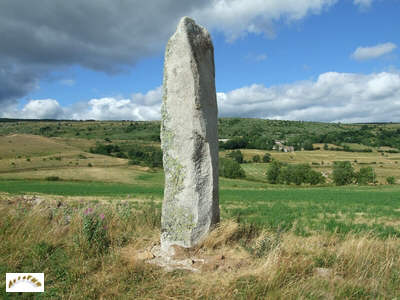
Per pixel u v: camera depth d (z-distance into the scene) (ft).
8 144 286.46
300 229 31.14
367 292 14.21
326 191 120.98
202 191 19.35
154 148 341.41
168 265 16.93
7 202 28.89
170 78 19.81
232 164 221.05
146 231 23.32
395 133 463.83
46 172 186.19
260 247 18.35
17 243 18.12
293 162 295.48
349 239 21.45
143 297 13.37
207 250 18.70
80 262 16.42
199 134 19.21
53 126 587.68
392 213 48.93
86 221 19.65
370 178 204.13
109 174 188.24
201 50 20.02
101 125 615.98
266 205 61.16
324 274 15.87
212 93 20.71
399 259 17.40
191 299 13.21
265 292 13.78
